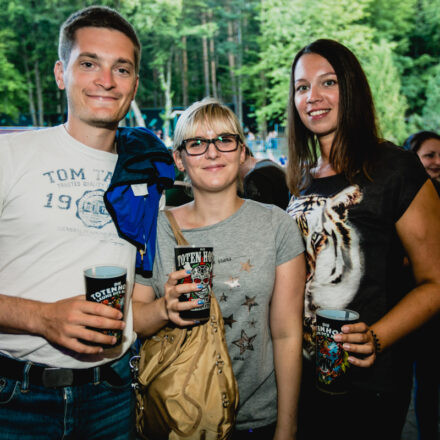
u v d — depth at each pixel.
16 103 33.94
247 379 1.63
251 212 1.70
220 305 1.62
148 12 30.47
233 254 1.63
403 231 1.69
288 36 25.05
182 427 1.40
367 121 1.82
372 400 1.66
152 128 36.16
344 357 1.49
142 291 1.76
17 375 1.53
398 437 1.75
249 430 1.65
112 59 1.61
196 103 1.69
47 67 35.28
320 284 1.78
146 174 1.70
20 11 30.89
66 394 1.56
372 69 22.25
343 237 1.74
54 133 1.67
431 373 2.46
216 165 1.63
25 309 1.41
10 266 1.55
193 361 1.45
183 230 1.70
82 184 1.62
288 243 1.67
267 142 25.12
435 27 30.84
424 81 29.27
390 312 1.61
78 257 1.57
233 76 36.62
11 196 1.54
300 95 1.99
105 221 1.64
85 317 1.30
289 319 1.66
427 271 1.66
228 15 36.91
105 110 1.61
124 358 1.74
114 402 1.69
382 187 1.70
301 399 1.89
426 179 1.70
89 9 1.63
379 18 28.77
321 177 1.96
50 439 1.56
